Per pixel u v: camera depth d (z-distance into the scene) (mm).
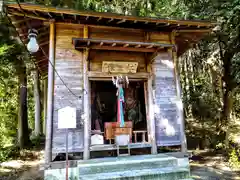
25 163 8188
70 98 5383
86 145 5203
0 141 9453
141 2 10367
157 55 6234
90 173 4707
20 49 8406
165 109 6000
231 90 9406
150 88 5957
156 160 5211
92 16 5316
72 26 5730
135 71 5930
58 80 5387
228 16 7652
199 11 8898
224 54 9688
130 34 6180
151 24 6004
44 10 4965
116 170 4887
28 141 10711
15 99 11406
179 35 6891
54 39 5488
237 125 12672
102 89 8750
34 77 13383
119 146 5508
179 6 9398
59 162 4996
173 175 4848
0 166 7789
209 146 9352
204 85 15094
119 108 5754
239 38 8188
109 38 5961
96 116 7023
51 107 5184
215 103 13734
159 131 5844
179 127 5996
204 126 13023
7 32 8062
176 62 6328
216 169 6699
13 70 9656
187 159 5801
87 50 5387
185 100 15188
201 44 10891
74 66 5559
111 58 5910
